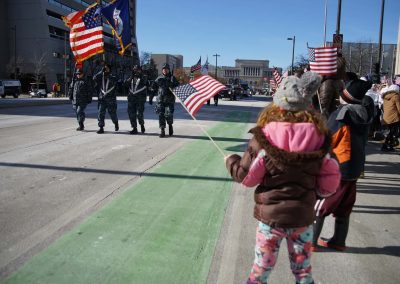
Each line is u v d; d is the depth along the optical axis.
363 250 4.42
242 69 147.38
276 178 2.73
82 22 11.58
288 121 2.72
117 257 4.03
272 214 2.76
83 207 5.39
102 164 7.77
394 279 3.82
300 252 2.85
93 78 11.85
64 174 6.97
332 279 3.79
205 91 4.16
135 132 11.88
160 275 3.72
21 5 74.75
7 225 4.70
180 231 4.73
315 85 2.79
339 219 4.31
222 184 6.73
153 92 11.37
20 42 75.56
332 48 5.79
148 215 5.21
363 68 50.53
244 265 3.97
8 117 16.28
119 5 11.90
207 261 4.02
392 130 10.52
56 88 57.94
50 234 4.50
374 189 6.79
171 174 7.22
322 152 2.67
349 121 4.12
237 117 19.31
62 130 12.26
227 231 4.78
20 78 72.50
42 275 3.64
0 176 6.71
